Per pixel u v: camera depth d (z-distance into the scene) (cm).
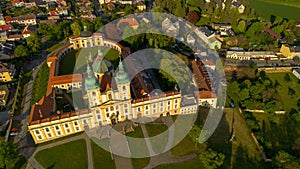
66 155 11700
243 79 17012
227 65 18588
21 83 16350
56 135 12456
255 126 13175
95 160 11481
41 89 15662
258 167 11425
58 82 15275
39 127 11762
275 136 13088
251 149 12275
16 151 11000
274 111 14188
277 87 16338
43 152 11831
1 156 10425
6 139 12338
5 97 14688
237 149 12231
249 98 15012
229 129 13300
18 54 18125
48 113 12550
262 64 18912
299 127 13650
